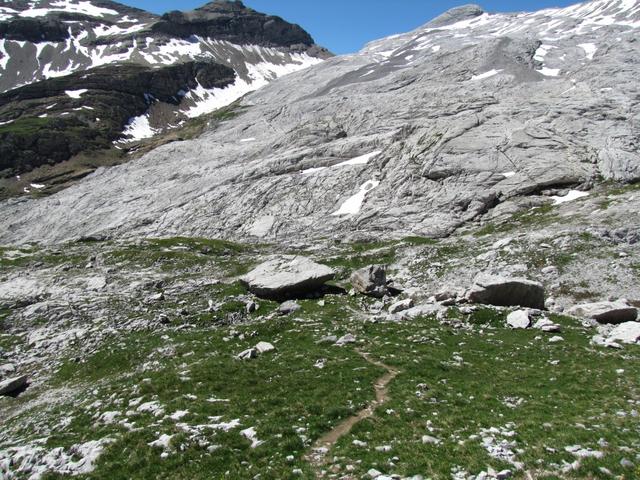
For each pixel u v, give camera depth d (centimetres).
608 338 2973
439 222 7669
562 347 2823
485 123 9388
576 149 8231
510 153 8494
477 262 5453
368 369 2453
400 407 1981
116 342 3519
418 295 4594
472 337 3123
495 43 14788
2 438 2259
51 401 2722
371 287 4447
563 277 4691
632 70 10594
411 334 3161
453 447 1594
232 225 9644
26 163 19088
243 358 2716
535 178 7888
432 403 2036
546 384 2270
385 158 9906
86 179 16125
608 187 7312
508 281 3869
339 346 2923
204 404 2083
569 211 6688
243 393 2227
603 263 4728
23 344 3712
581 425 1731
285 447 1680
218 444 1719
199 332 3544
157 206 11538
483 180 8225
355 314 3791
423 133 9912
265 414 1978
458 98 11619
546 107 9562
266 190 10312
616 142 8106
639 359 2559
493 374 2455
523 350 2819
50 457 1816
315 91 19475
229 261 6319
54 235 11906
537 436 1645
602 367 2450
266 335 3300
